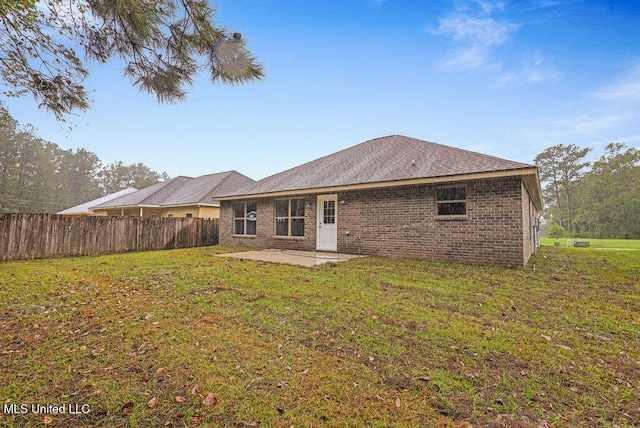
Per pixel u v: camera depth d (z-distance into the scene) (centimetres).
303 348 316
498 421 210
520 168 755
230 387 246
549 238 3594
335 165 1337
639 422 211
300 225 1248
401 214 975
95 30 372
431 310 436
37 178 4384
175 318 403
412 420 210
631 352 315
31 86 413
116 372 267
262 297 501
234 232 1502
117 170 6238
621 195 4009
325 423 206
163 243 1438
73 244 1134
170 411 217
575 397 238
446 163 948
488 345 323
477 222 844
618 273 773
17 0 337
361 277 658
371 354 303
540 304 475
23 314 417
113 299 495
